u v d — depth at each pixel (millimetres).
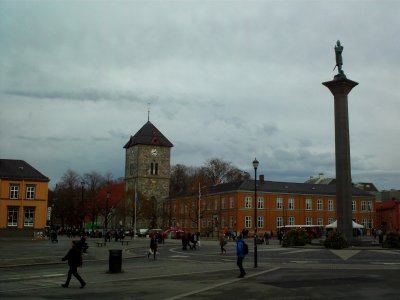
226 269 27531
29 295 17406
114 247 55438
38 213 83375
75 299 16406
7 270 27266
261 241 63875
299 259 35062
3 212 81000
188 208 113562
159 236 68500
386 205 139125
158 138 135625
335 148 51125
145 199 119938
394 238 47125
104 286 20094
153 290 18750
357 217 121562
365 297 16688
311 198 116375
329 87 52188
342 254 39500
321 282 20844
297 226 91938
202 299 16406
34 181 83750
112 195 130625
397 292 17875
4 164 84000
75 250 19781
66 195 121562
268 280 21750
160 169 134625
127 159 139375
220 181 131500
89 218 132875
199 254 43188
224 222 109875
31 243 62125
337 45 52594
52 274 24859
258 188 109125
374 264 30547
